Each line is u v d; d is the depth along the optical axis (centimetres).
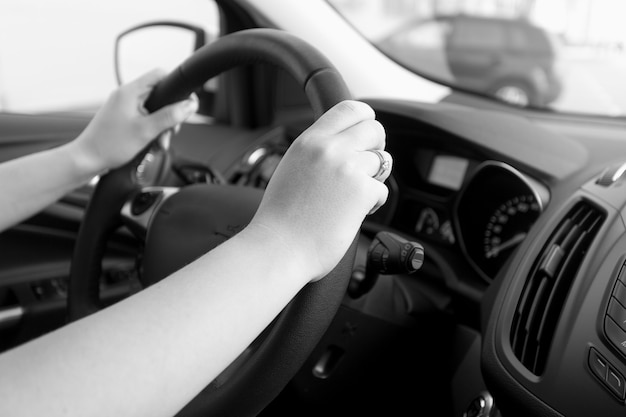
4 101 162
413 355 91
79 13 182
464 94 134
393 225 110
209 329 37
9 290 112
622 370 63
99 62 180
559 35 346
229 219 64
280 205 42
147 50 139
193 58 65
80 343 34
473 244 98
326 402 91
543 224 82
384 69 129
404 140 106
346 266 50
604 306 66
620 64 265
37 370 33
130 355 35
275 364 50
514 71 383
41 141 126
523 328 74
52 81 169
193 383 36
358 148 43
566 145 96
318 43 126
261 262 40
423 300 93
